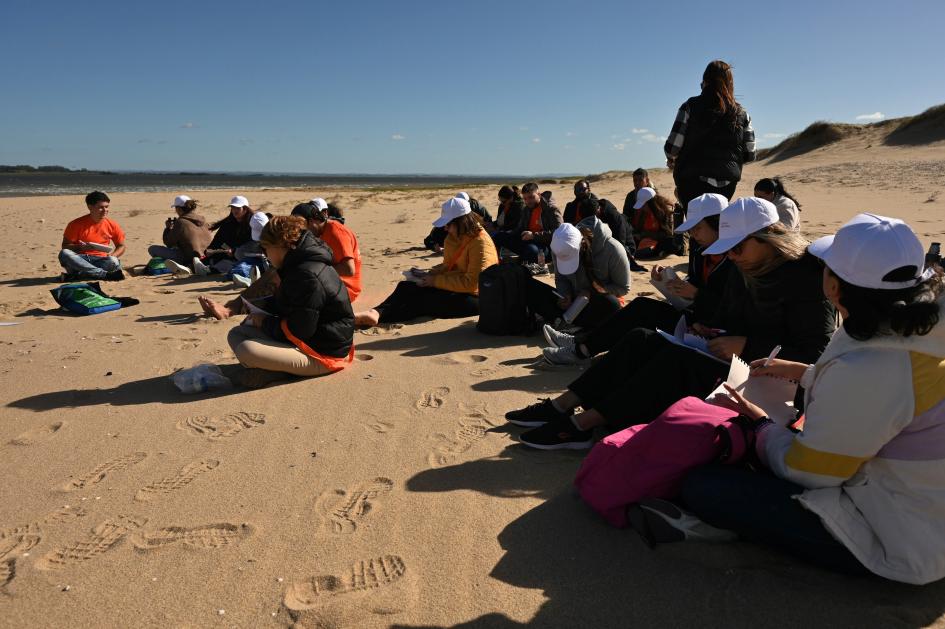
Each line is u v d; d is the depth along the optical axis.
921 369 1.90
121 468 3.29
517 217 9.59
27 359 5.18
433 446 3.44
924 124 26.55
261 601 2.27
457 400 4.07
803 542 2.21
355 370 4.73
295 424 3.77
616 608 2.19
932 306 1.79
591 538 2.58
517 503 2.86
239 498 2.97
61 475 3.23
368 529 2.69
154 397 4.27
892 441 2.02
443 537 2.62
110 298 7.11
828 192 17.84
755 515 2.27
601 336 4.44
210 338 5.71
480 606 2.22
